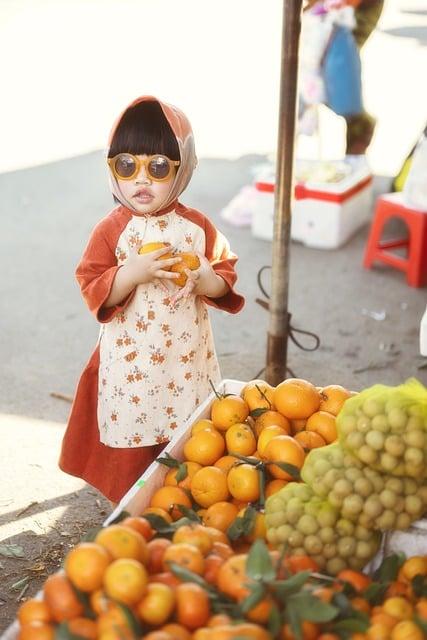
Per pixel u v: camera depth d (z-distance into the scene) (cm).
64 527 298
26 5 1421
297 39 298
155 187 244
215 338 440
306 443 217
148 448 269
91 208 616
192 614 155
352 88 535
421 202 481
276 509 186
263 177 552
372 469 182
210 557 175
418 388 188
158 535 187
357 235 569
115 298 245
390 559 184
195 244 259
